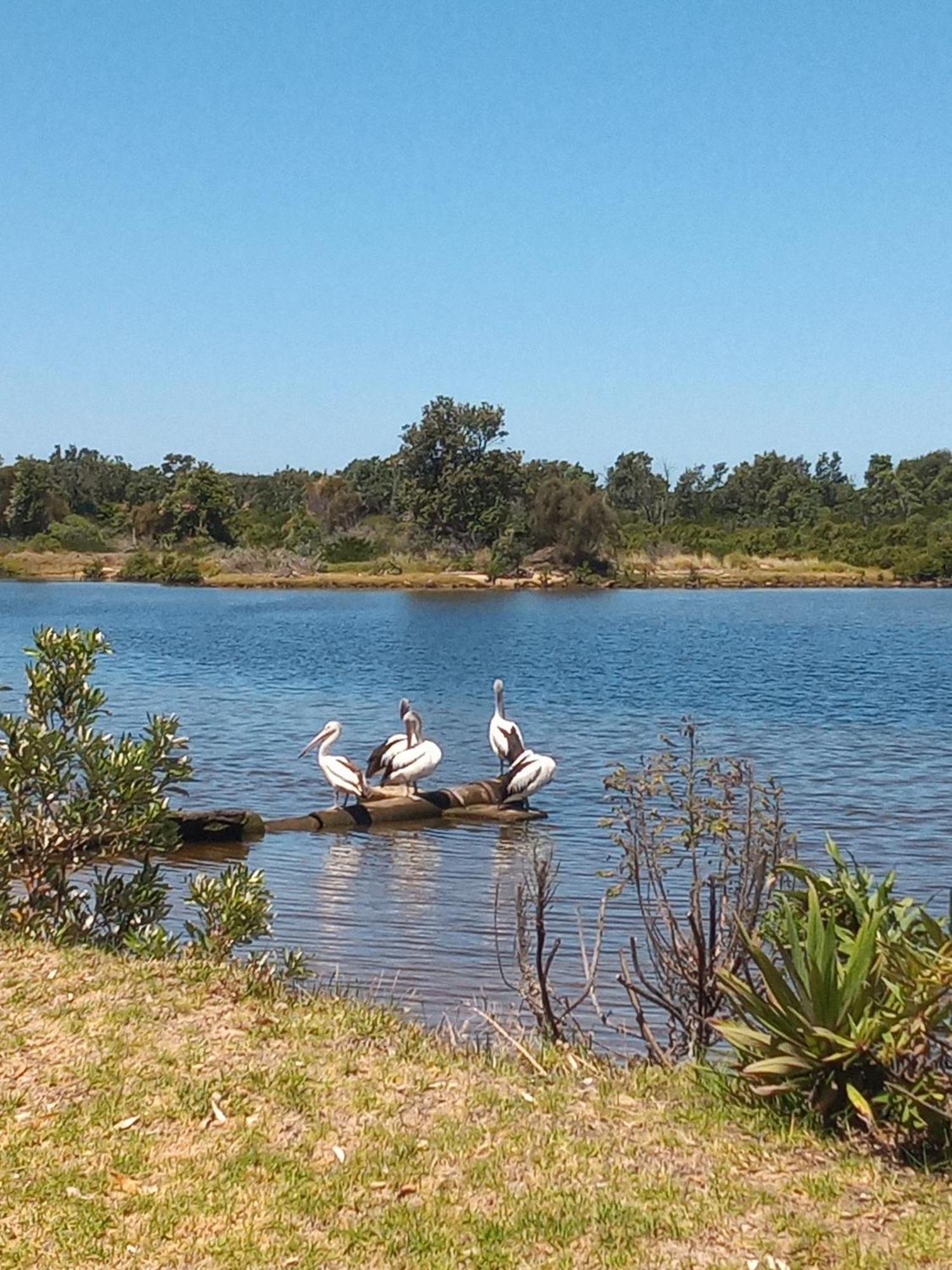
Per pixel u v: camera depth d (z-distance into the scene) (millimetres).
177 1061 7609
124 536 121625
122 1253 5719
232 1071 7512
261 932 10492
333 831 19219
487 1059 8094
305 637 57875
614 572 102812
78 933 10234
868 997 7078
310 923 13977
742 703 35281
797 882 10273
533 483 111438
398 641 55875
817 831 18719
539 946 9266
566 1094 7480
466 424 109250
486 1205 6176
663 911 9461
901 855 17328
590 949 12570
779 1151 6812
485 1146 6754
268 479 161625
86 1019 8180
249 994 8844
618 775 9953
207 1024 8203
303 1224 5992
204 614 72000
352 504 121688
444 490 108688
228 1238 5840
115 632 59656
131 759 10578
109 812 10461
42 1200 6121
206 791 22375
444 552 107688
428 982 11781
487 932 13492
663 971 10133
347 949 12953
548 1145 6777
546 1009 9031
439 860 17266
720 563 109125
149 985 8852
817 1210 6184
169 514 118750
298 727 30172
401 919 14070
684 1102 7473
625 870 12352
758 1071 7152
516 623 67312
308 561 104375
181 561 103562
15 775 10289
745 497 141125
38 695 10703
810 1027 7055
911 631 62969
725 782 10016
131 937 10016
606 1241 5867
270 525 125125
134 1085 7273
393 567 103500
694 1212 6121
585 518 101875
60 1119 6887
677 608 80125
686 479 146000
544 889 10047
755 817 10984
